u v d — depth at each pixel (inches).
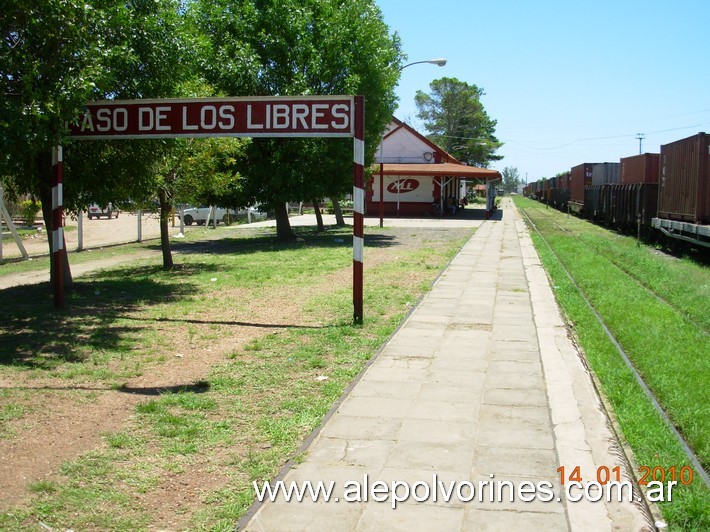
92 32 352.5
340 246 864.3
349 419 210.7
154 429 202.5
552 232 1146.7
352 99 350.6
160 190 596.4
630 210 1031.6
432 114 3521.2
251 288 506.0
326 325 361.7
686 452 182.9
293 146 847.7
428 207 1774.1
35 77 322.0
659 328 337.4
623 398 227.0
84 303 437.7
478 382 251.9
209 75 827.4
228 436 197.0
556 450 184.9
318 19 890.1
